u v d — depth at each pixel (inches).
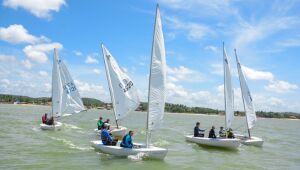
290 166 977.5
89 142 1176.8
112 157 904.3
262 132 2433.6
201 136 1286.9
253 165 954.7
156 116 887.1
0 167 749.9
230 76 1316.4
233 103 1321.4
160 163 872.3
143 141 1334.9
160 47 883.4
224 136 1259.2
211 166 900.0
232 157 1063.6
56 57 1665.8
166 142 1347.2
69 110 1701.5
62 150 994.7
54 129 1531.7
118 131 1316.4
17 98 6766.7
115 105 1373.0
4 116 2465.6
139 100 1375.5
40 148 1019.3
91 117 3208.7
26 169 741.3
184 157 1010.7
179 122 3316.9
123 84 1363.2
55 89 1663.4
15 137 1250.0
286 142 1700.3
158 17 880.9
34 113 3287.4
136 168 794.8
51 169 750.5
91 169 765.9
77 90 1727.4
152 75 878.4
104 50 1373.0
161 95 889.5
